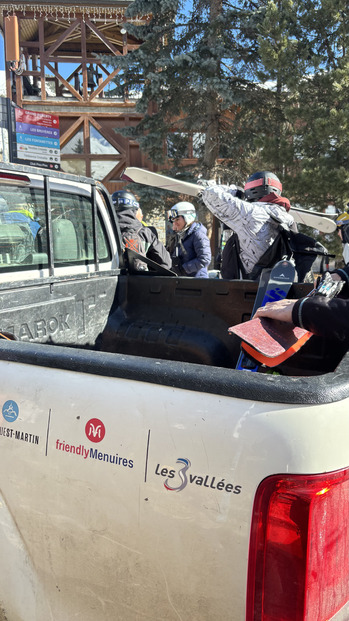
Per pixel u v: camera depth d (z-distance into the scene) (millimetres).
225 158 13820
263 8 11797
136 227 4453
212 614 1030
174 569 1050
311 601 973
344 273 1759
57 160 12844
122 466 1080
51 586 1234
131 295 3041
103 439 1103
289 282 2457
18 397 1226
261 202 3105
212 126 13211
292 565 957
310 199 10391
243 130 12906
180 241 4984
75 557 1181
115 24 15562
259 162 12719
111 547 1123
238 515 973
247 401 992
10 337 2014
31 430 1202
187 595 1049
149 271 3031
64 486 1164
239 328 1426
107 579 1146
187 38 12617
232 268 3322
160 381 1066
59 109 15445
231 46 12422
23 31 16172
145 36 12844
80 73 17078
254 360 1680
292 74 10508
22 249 2348
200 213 13227
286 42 10492
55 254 2564
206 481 995
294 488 943
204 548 1011
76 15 15016
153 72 12805
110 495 1103
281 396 963
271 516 959
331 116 9703
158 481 1040
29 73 15234
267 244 2982
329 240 10039
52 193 2523
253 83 12500
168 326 2904
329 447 961
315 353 2215
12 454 1236
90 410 1124
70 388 1164
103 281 2822
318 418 958
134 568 1102
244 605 995
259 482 957
